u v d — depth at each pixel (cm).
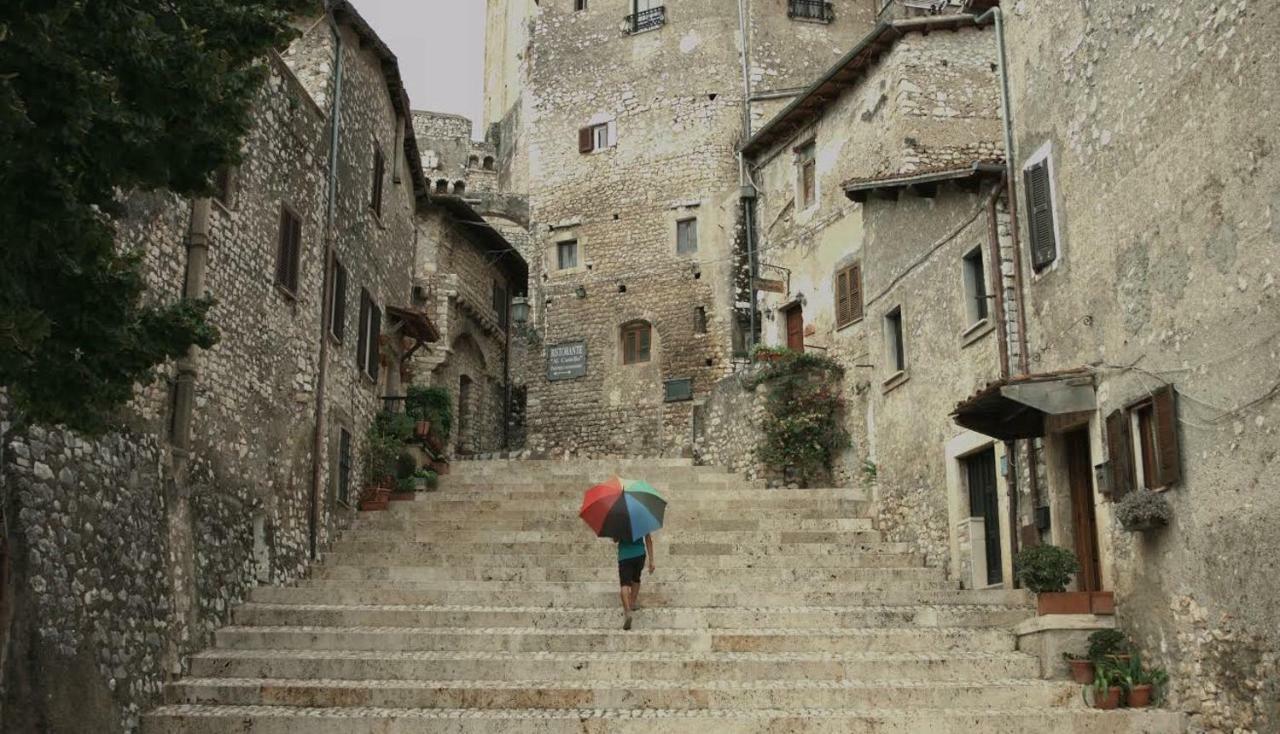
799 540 1580
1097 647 1038
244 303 1296
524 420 3039
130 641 998
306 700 1049
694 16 2805
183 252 1167
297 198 1474
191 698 1052
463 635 1174
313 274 1530
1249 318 872
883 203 1673
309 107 1528
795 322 2261
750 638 1161
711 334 2600
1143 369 1009
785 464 1925
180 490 1132
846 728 980
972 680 1083
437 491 1886
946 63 1955
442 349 2594
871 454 1827
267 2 686
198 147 633
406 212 2147
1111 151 1071
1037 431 1209
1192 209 945
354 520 1681
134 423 1048
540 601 1301
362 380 1792
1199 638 931
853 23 2822
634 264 2734
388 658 1114
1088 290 1109
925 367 1515
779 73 2738
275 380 1388
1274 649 837
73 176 590
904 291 1593
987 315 1351
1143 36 1021
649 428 2634
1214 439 911
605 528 1210
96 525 958
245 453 1294
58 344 625
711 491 1778
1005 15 1304
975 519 1359
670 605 1288
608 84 2867
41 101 543
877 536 1597
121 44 577
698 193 2688
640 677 1098
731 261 2553
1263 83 860
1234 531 885
